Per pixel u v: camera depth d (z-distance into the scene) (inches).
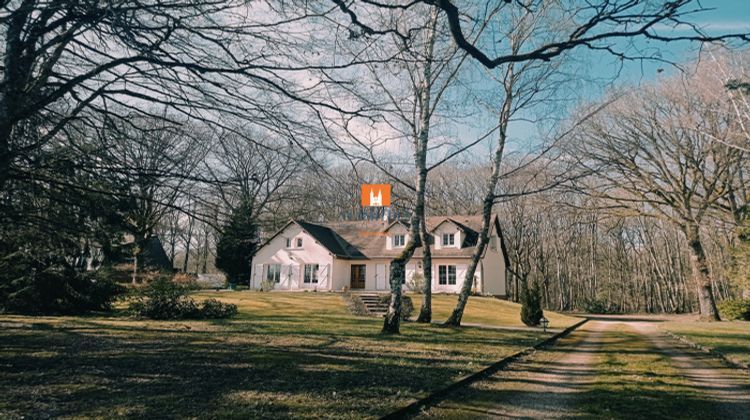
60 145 249.8
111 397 223.1
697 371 387.5
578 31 184.4
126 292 767.7
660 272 2143.2
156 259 1694.1
